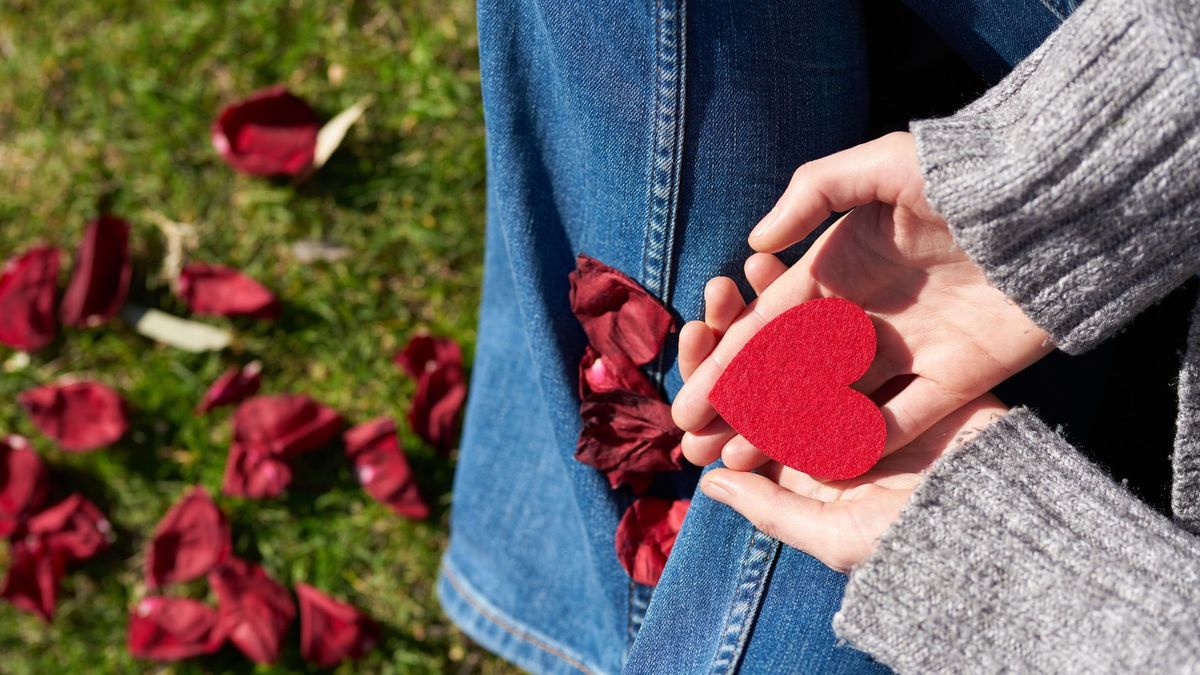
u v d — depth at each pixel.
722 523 0.73
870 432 0.70
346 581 0.94
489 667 0.93
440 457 0.94
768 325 0.69
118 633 0.94
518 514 0.84
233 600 0.91
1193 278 0.72
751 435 0.70
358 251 0.95
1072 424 0.76
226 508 0.94
